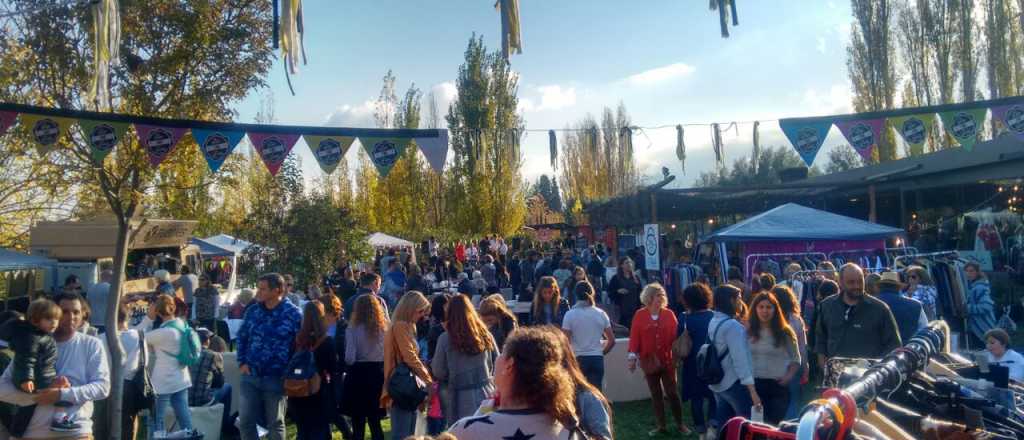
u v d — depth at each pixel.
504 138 9.88
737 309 6.15
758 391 6.06
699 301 7.37
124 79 10.26
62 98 9.83
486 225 38.50
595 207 24.89
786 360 6.07
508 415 2.86
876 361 3.98
